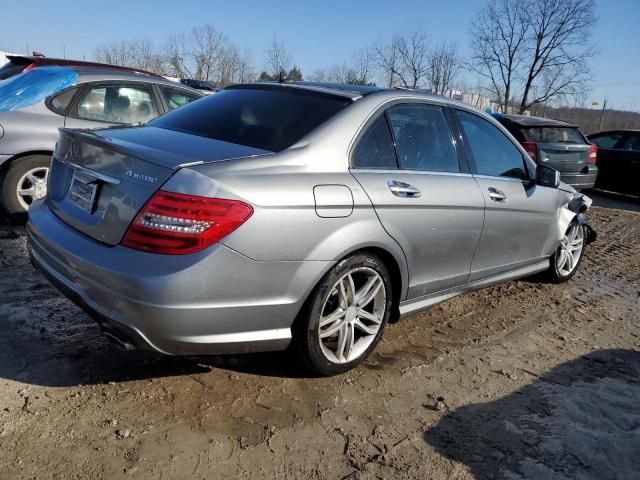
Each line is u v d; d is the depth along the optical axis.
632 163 11.06
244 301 2.48
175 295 2.30
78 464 2.24
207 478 2.23
